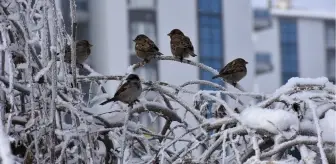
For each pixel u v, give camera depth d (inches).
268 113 339.3
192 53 561.9
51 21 388.5
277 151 331.6
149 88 439.5
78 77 456.4
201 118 418.9
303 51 3860.7
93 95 504.4
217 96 425.7
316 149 346.3
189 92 444.1
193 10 2239.2
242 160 377.4
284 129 333.1
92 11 2095.2
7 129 347.3
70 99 396.2
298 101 352.8
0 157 275.3
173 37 568.4
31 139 398.3
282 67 3828.7
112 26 2097.7
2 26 366.3
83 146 389.4
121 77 456.1
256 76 3764.8
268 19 3289.9
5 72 396.5
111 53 2086.6
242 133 353.1
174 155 393.1
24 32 369.7
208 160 397.7
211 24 2282.2
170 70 2146.9
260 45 3782.0
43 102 371.6
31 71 363.3
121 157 368.8
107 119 424.2
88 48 512.1
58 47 415.8
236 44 2319.1
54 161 363.3
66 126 424.8
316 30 3878.0
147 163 380.5
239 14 2330.2
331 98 363.9
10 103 367.2
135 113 447.5
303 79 385.1
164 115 452.1
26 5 391.9
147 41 517.7
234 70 546.9
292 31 3855.8
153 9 2174.0
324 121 350.3
